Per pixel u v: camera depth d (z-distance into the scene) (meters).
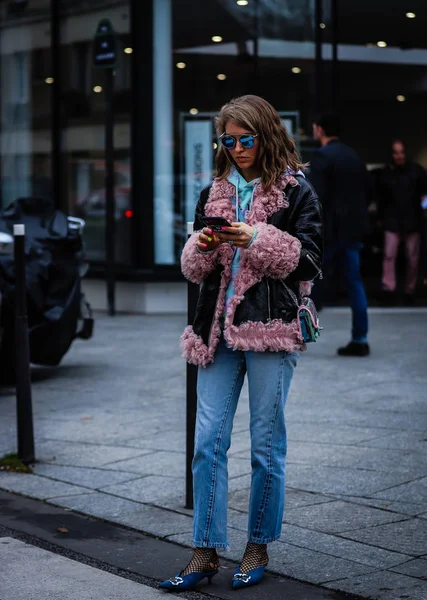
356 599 3.97
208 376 4.21
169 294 12.76
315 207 4.12
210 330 4.16
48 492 5.55
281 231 4.03
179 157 12.74
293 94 12.64
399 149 12.97
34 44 14.09
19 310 6.08
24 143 14.42
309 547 4.57
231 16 12.59
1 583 4.19
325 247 9.27
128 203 12.84
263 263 3.99
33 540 4.79
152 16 12.55
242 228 3.97
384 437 6.51
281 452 4.20
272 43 12.59
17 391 6.12
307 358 9.39
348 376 8.54
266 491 4.16
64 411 7.51
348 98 13.00
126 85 12.73
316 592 4.06
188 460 5.18
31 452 6.14
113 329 11.53
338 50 12.76
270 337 4.05
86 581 4.21
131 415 7.34
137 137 12.68
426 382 8.27
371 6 12.79
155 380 8.64
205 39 12.64
